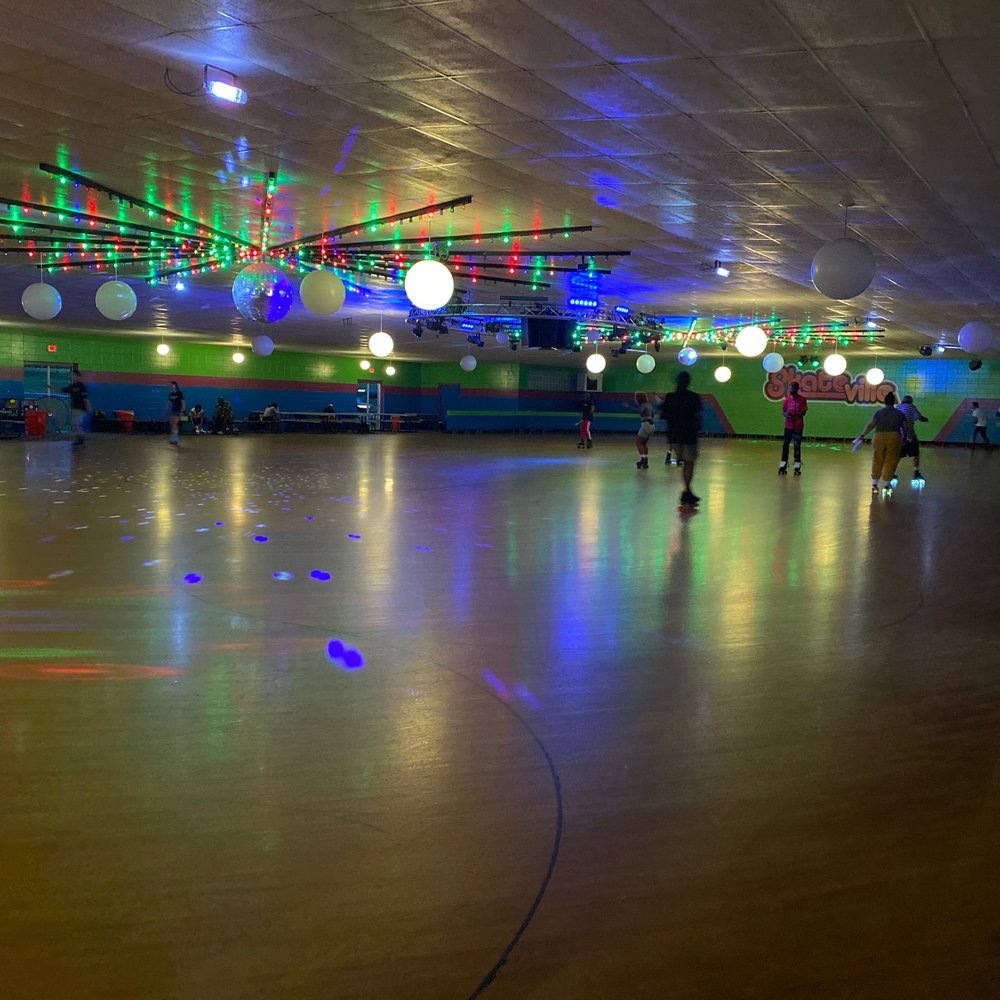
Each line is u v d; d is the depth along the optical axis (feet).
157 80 13.85
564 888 5.75
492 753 7.86
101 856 6.01
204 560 16.31
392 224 24.67
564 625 12.29
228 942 5.12
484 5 10.95
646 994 4.76
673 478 36.70
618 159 18.02
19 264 32.63
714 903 5.62
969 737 8.42
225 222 24.90
